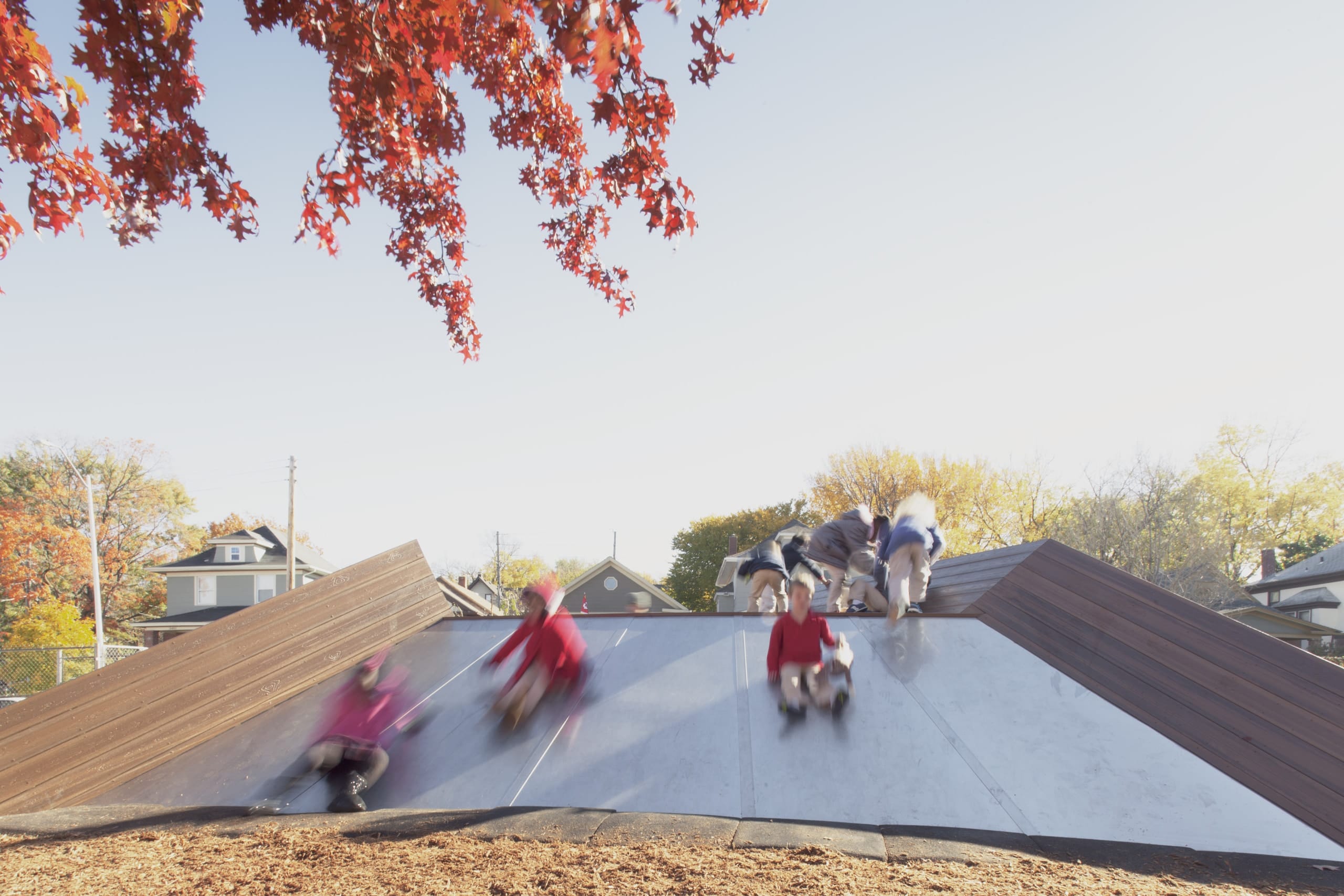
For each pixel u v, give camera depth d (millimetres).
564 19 3352
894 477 50062
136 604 54844
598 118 5195
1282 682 5781
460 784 5875
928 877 4234
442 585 15312
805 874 4242
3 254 5449
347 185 5688
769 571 10008
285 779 6070
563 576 98562
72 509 52688
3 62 4621
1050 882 4219
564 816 5203
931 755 5980
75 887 4262
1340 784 5141
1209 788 5504
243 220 6047
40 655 24297
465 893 4027
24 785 5695
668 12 3508
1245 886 4277
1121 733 6238
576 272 7742
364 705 6125
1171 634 6609
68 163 5340
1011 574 8844
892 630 8617
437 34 5281
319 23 5301
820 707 6797
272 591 45031
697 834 4875
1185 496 37031
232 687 7234
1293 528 49844
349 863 4504
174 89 5293
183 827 5262
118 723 6328
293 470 37281
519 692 6961
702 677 7586
